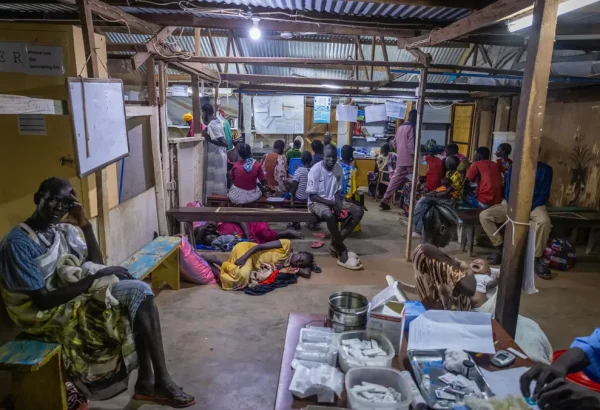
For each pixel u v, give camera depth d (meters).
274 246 4.46
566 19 3.68
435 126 10.20
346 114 7.97
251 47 7.93
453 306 2.04
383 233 6.32
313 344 1.71
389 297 1.76
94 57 2.88
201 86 7.13
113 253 3.47
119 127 3.11
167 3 3.40
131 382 2.72
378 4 3.38
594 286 4.45
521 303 4.00
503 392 1.47
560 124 6.51
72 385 2.49
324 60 4.55
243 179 5.98
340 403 1.43
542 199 4.74
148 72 4.38
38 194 2.22
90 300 2.34
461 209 5.63
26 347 2.19
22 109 2.06
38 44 2.90
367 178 9.67
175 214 4.77
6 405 2.37
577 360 1.53
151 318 2.35
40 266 2.22
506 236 2.37
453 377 1.52
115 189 3.48
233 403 2.50
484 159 6.11
